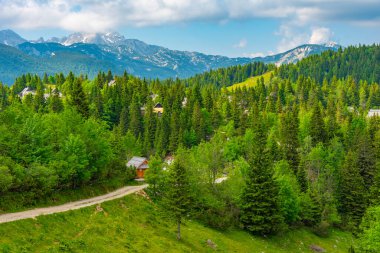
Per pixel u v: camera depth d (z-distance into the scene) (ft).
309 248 221.25
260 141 361.51
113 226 163.84
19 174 159.43
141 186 242.99
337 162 334.44
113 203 189.06
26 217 142.20
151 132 480.64
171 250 162.09
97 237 149.18
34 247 125.80
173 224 195.42
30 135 181.57
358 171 287.69
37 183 167.02
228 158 339.98
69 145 190.70
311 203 254.27
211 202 220.64
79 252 132.77
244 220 221.66
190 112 538.88
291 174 287.07
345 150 385.09
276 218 219.61
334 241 240.53
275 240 218.79
